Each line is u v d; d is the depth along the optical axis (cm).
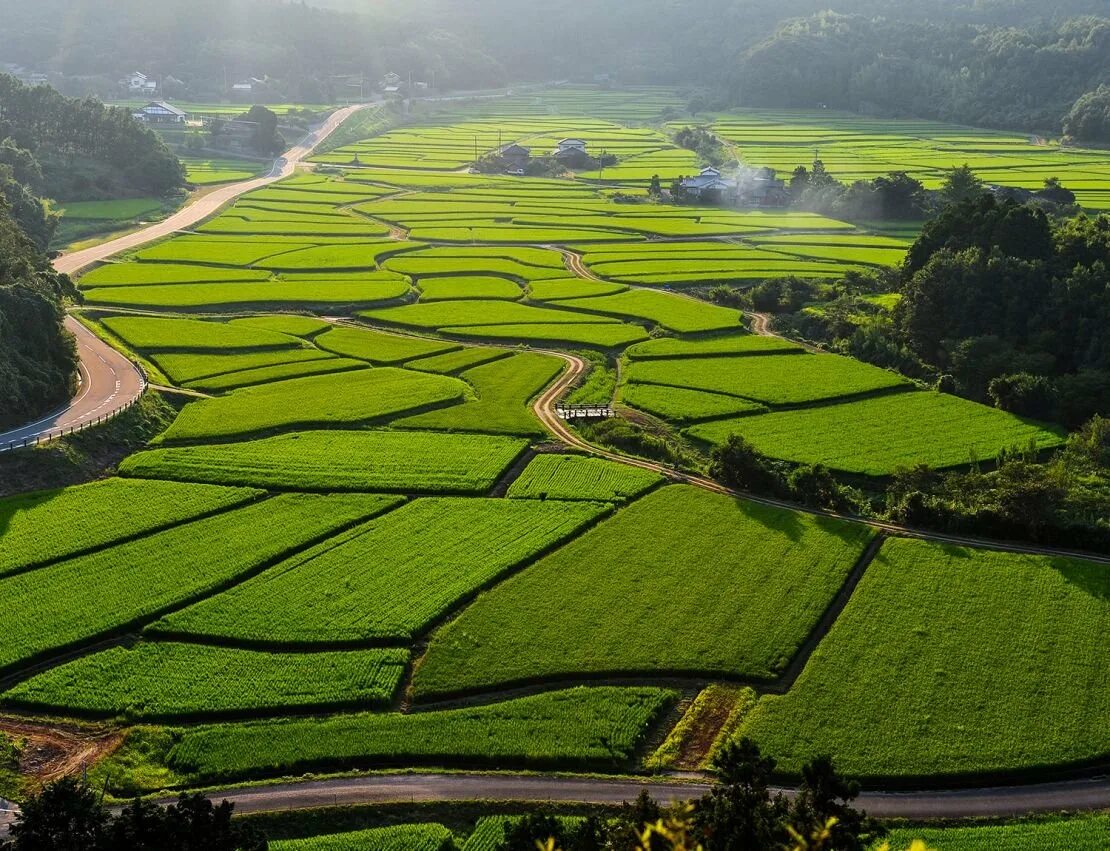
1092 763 6144
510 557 8162
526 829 4872
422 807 5678
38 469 9388
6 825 5350
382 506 8994
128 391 11375
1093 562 8438
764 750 6147
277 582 7744
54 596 7444
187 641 7062
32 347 11006
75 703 6341
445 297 16400
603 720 6359
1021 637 7319
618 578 7944
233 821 5075
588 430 11044
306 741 6084
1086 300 12900
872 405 11950
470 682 6669
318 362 12950
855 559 8350
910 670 6919
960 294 13638
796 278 17162
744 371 13000
